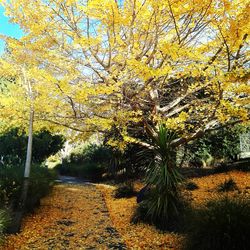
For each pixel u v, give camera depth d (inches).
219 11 180.1
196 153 539.2
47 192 362.6
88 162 789.2
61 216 300.5
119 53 227.1
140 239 220.4
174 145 279.4
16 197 271.7
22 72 255.0
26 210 283.9
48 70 239.1
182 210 240.5
